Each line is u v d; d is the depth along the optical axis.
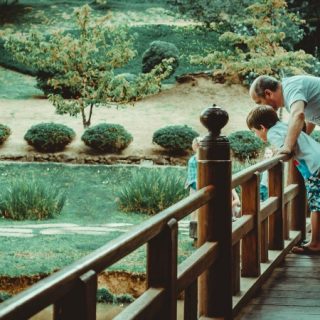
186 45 34.50
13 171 21.39
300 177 7.48
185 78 30.22
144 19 38.53
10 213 15.41
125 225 14.90
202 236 4.61
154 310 3.33
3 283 10.08
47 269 10.38
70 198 18.14
